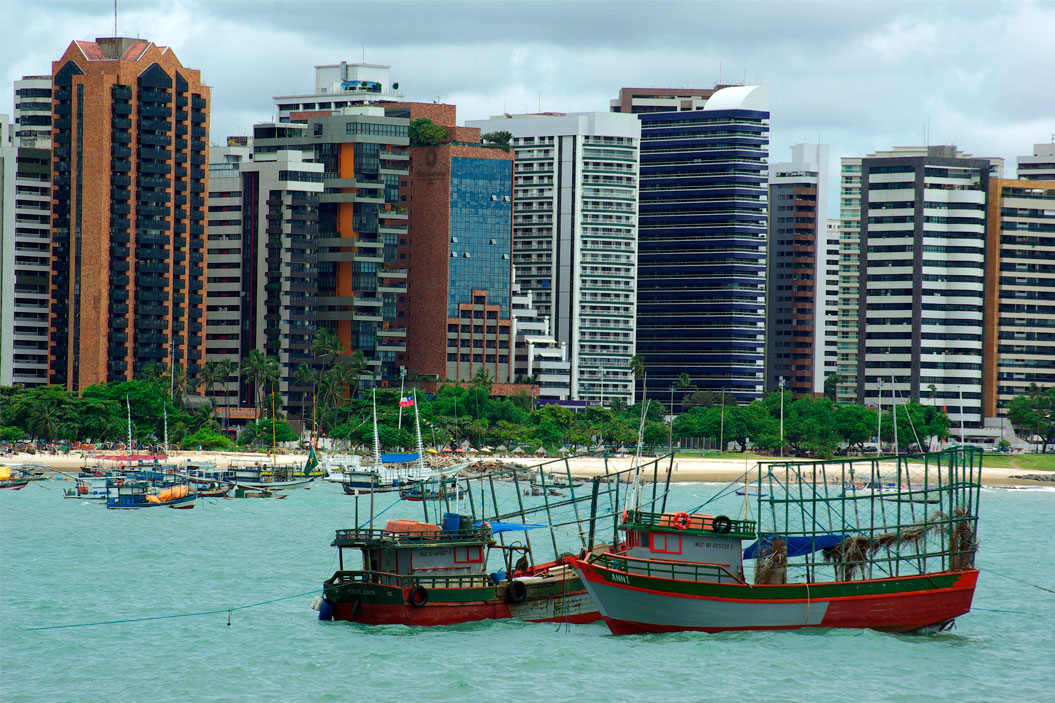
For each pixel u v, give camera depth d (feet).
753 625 437.99
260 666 417.90
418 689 387.96
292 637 458.91
